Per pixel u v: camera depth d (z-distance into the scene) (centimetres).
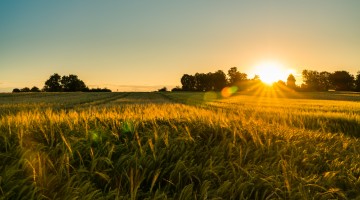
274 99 7312
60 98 6594
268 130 1021
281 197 605
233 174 654
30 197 480
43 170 543
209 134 891
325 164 820
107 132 772
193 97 8162
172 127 887
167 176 633
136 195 545
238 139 884
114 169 615
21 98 6669
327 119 1906
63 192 509
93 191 522
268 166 721
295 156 832
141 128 878
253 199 602
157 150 696
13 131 696
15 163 558
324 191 664
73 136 694
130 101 5809
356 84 16712
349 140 1173
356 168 819
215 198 546
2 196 462
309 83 18075
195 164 659
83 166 599
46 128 730
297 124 1820
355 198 648
